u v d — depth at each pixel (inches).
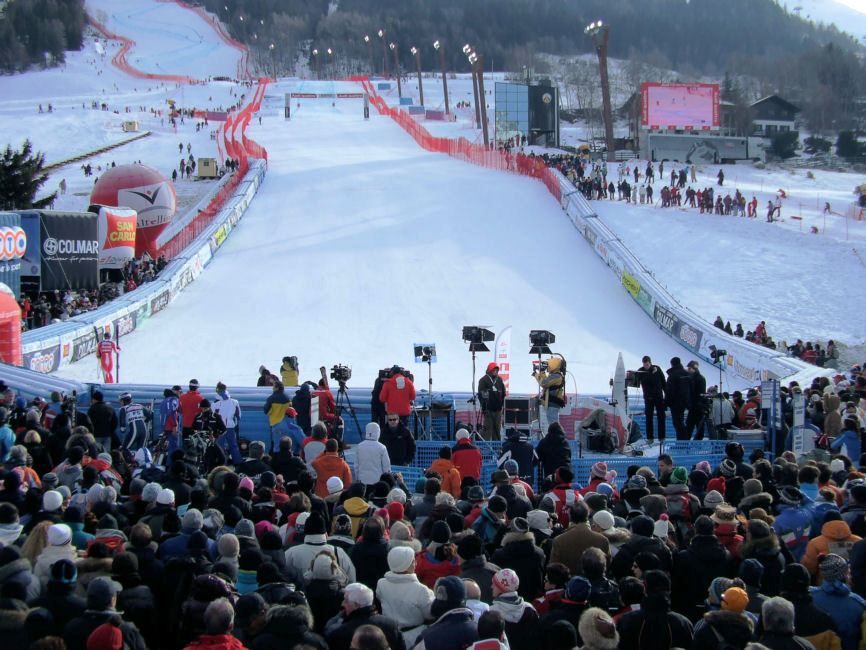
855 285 1503.4
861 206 2144.4
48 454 465.4
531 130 3228.3
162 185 1683.1
